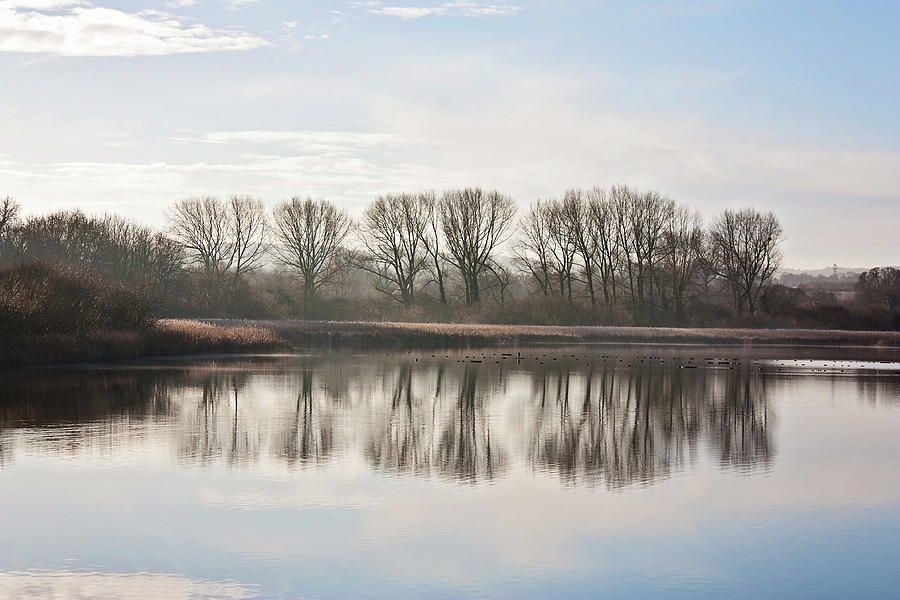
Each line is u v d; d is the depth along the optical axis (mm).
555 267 108438
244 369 49594
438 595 14469
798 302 113125
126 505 19094
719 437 28656
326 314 101438
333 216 105375
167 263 86438
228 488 20672
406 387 42125
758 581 15219
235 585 14719
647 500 20188
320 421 30734
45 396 35688
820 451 26219
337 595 14383
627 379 47500
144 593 14328
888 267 131000
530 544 16922
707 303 110188
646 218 106188
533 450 26109
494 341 78438
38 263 55250
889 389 43531
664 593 14680
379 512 18891
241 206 104375
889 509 19562
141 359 54406
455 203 105875
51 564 15547
